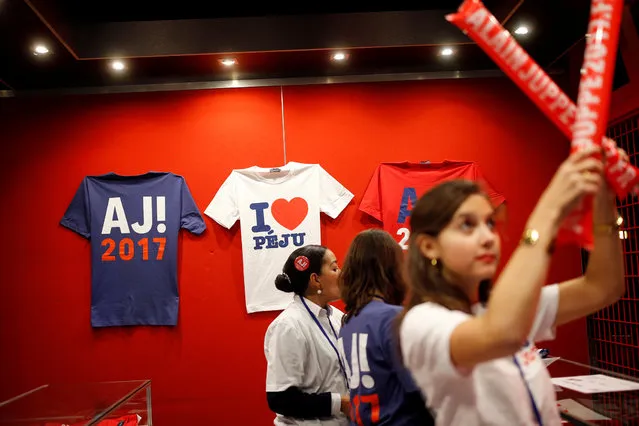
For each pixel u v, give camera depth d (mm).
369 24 4047
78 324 4402
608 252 1165
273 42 4016
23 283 4418
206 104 4621
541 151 4660
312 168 4516
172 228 4453
